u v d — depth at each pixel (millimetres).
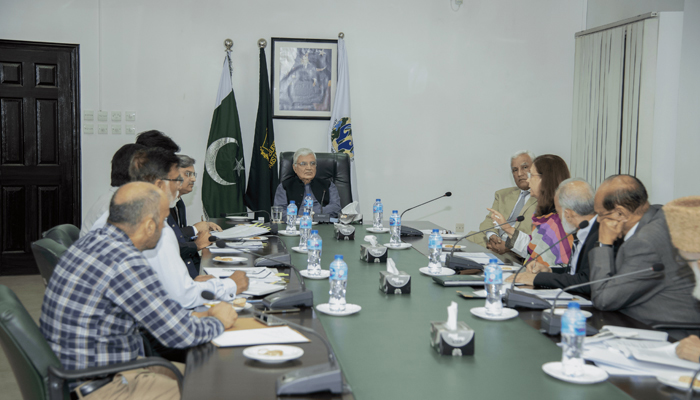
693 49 4688
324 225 3982
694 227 1448
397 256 2822
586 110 5473
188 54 5270
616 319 1762
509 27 5590
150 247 1645
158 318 1455
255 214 5223
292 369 1294
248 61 5348
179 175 2398
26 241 5230
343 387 1179
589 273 2107
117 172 2510
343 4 5410
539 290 2068
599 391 1188
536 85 5660
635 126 4867
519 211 3701
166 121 5289
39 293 4594
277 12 5344
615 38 5098
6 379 2924
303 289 1870
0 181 5133
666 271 1839
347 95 5383
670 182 4781
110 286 1481
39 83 5109
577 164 5605
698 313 1837
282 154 4695
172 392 1564
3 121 5094
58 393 1380
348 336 1542
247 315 1721
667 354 1362
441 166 5648
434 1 5492
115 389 1514
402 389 1188
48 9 5051
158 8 5199
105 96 5188
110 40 5156
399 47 5500
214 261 2527
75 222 5262
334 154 4758
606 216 1981
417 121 5586
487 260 2664
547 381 1240
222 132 5117
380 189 5609
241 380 1228
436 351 1427
